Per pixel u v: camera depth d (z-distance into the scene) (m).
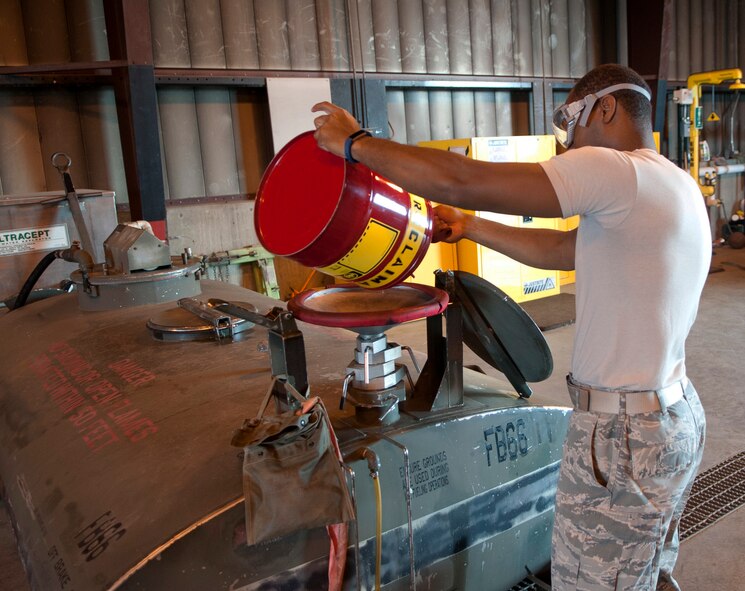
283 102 5.54
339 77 5.88
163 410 1.47
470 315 1.46
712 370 4.05
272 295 5.62
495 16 6.82
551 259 1.58
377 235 1.20
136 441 1.38
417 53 6.33
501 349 1.53
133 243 2.39
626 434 1.21
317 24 5.77
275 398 1.23
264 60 5.52
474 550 1.45
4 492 1.72
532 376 1.58
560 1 7.44
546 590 1.56
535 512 1.57
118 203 5.06
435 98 6.72
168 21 5.04
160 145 5.02
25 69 4.30
